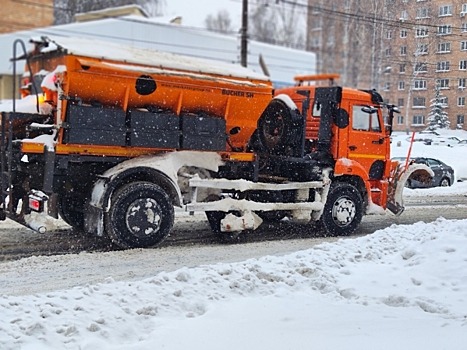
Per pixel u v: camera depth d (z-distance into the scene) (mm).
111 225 8938
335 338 4777
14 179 9141
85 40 9945
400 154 11859
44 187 8688
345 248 7887
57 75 8734
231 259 8688
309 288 6449
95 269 7844
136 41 36469
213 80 9773
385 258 7621
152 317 5328
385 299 6020
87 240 9906
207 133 9852
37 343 4680
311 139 11367
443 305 5762
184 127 9609
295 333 4926
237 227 10055
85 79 8703
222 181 9930
